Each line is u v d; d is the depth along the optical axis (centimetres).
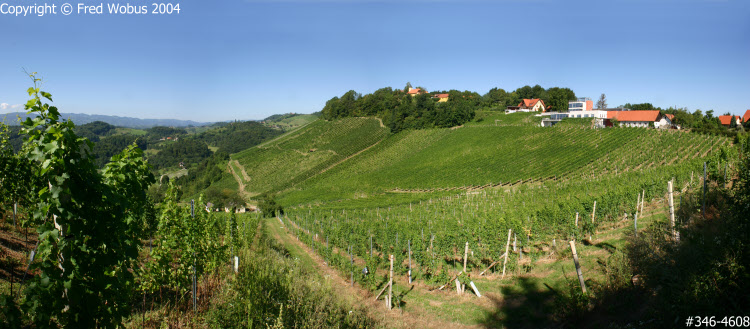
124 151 927
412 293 1738
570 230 1991
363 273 1894
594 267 1564
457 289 1625
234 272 1427
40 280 534
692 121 9381
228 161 12688
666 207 2223
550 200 3438
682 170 3086
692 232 1262
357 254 2616
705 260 1021
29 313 527
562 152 6800
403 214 3925
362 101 14225
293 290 1245
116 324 648
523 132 8638
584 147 6794
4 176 1302
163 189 5259
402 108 11544
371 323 1295
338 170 9456
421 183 6788
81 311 573
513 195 4162
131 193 898
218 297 1167
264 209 5794
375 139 11394
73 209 552
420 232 2509
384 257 2258
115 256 632
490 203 3794
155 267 1025
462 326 1347
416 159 8875
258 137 19412
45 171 525
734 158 2803
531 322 1273
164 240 1162
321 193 7556
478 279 1780
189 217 1198
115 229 644
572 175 5522
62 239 550
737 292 888
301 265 1991
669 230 1355
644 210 2511
